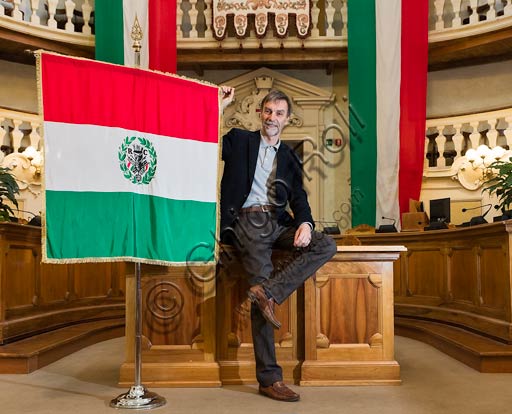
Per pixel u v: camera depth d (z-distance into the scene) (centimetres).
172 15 839
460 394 356
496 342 475
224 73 992
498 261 489
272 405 330
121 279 712
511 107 891
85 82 330
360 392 361
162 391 364
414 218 757
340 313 385
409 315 671
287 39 902
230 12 877
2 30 860
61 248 322
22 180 865
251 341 386
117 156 334
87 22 920
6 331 472
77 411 320
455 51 905
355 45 855
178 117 351
